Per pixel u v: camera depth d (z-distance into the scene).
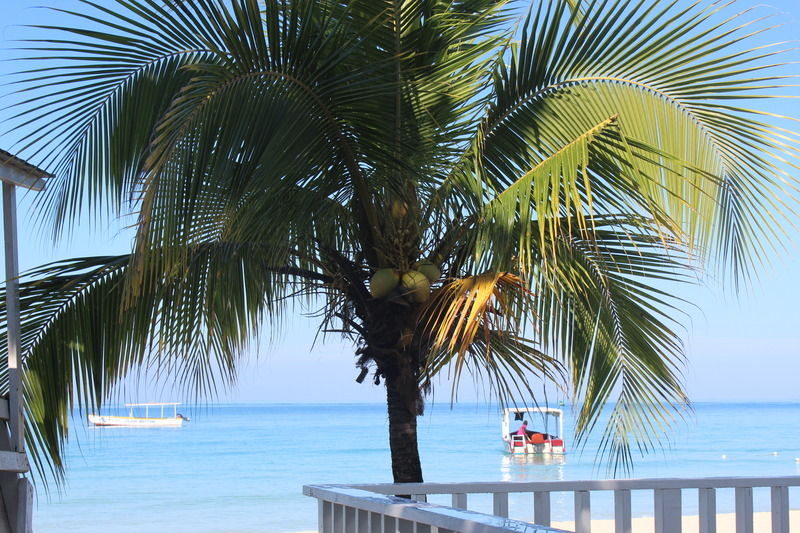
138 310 6.44
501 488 3.95
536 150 5.86
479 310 5.15
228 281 6.20
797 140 5.47
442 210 5.94
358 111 5.58
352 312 6.20
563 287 6.58
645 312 6.82
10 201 6.08
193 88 4.98
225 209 5.14
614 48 5.48
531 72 5.72
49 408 6.56
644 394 7.02
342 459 42.31
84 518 24.53
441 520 2.43
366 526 3.18
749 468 40.06
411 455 5.94
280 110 5.18
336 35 5.37
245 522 23.59
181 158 4.73
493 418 82.31
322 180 5.68
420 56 5.97
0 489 5.84
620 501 4.03
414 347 5.89
